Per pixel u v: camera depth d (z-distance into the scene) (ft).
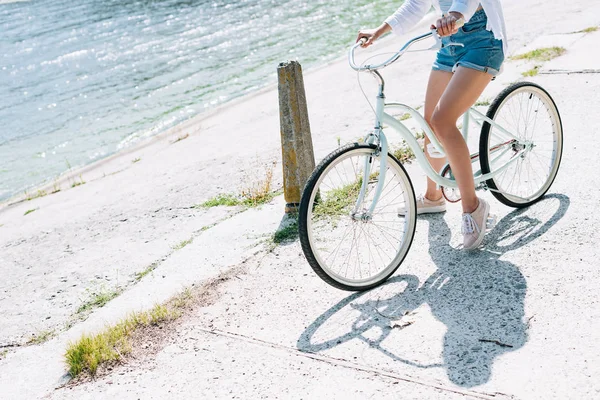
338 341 11.28
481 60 12.09
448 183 13.34
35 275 16.79
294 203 16.67
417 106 24.35
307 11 66.54
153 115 39.96
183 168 23.93
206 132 29.66
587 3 33.86
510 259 12.68
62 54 61.00
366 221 12.54
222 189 20.33
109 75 51.90
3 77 55.06
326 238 14.79
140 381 11.11
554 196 14.78
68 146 36.32
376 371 10.36
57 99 47.01
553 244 12.88
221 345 11.72
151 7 80.28
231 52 53.78
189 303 13.25
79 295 15.10
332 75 33.58
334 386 10.19
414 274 12.89
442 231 14.25
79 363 11.75
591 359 9.73
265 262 14.40
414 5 13.11
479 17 12.07
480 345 10.50
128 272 15.76
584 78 21.76
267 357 11.18
